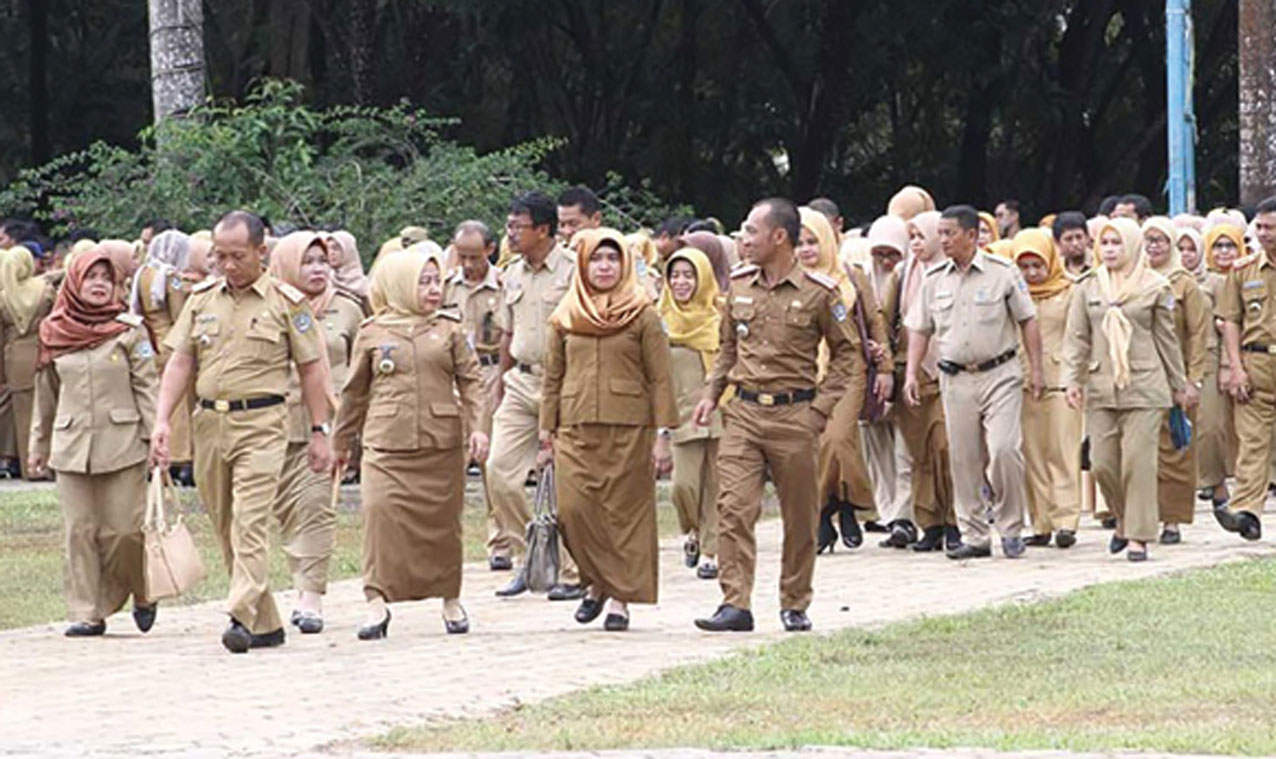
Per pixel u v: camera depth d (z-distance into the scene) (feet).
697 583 75.31
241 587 61.87
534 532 70.08
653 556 64.49
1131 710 48.83
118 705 53.06
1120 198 102.42
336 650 61.87
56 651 63.72
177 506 66.69
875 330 80.43
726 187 179.63
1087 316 78.43
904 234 83.05
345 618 69.36
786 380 62.75
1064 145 180.34
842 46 167.02
